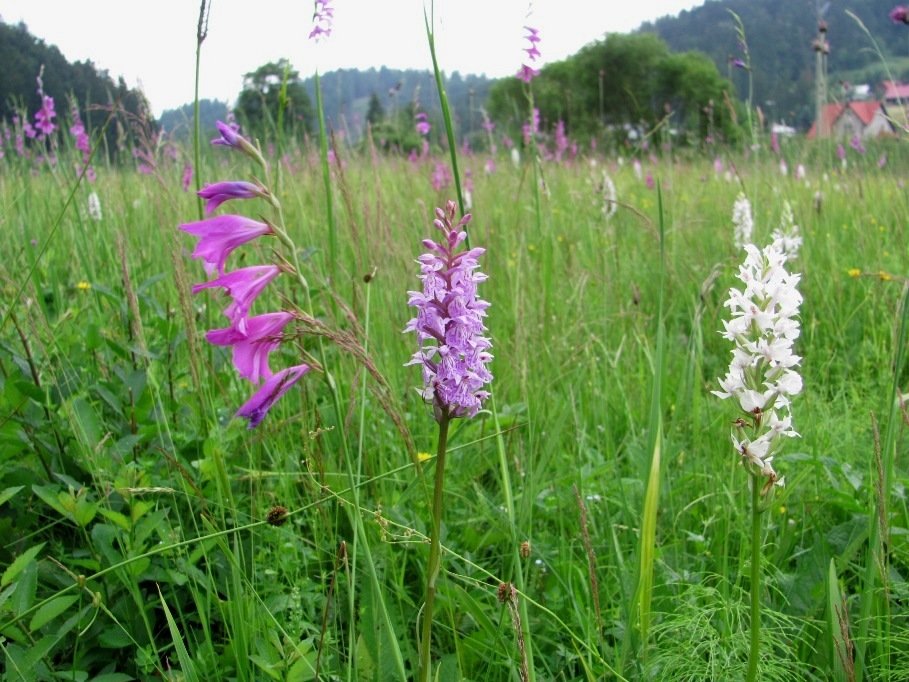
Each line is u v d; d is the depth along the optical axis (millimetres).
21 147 7516
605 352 4207
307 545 2879
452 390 1675
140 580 2439
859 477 3031
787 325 1838
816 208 6820
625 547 2945
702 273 5340
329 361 3988
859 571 2588
